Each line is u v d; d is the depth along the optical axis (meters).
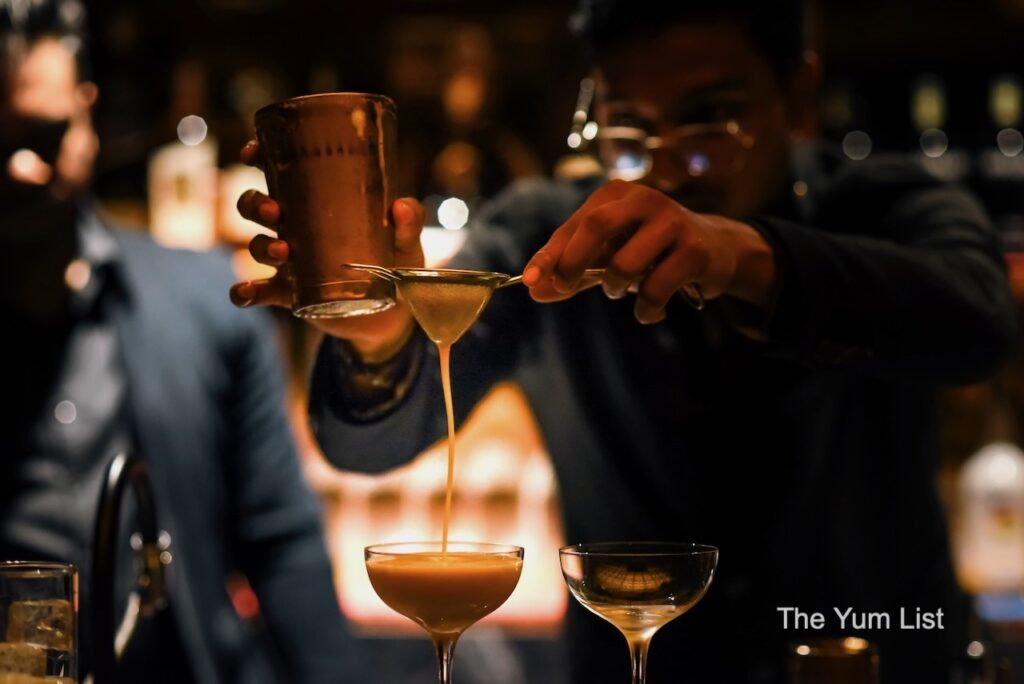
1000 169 2.72
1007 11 2.64
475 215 2.58
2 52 1.52
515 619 2.44
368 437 1.02
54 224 1.62
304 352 2.56
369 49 2.77
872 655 0.91
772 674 1.31
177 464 1.63
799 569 1.34
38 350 1.65
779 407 1.32
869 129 2.74
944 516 1.45
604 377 1.35
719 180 1.17
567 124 2.72
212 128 2.64
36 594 0.78
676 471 1.35
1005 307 1.14
